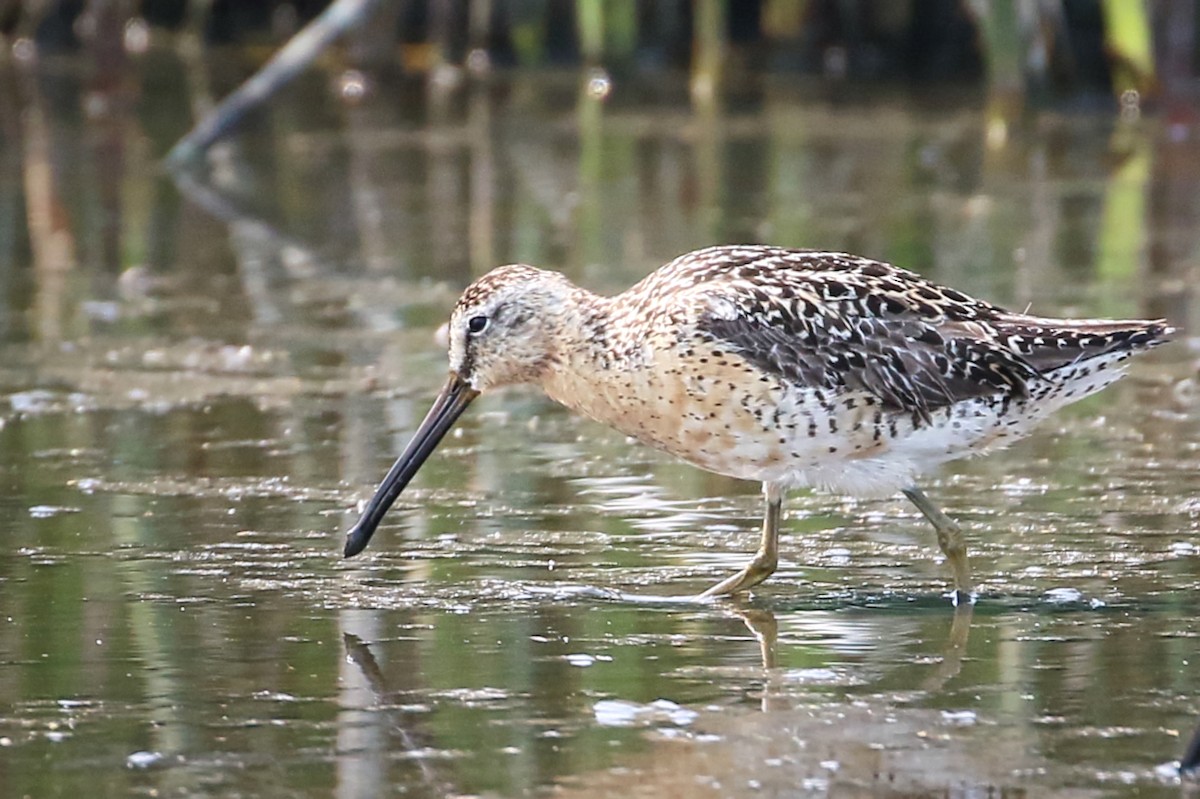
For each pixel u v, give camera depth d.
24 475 13.03
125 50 29.47
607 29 30.84
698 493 12.62
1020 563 11.05
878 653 9.59
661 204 22.33
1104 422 14.11
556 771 8.18
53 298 18.61
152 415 14.65
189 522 11.96
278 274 19.58
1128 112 27.44
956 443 10.74
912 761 8.23
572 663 9.48
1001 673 9.27
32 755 8.40
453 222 21.70
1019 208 21.75
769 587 10.73
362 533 11.17
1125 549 11.23
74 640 9.84
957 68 30.83
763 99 29.50
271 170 24.97
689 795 7.93
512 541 11.58
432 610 10.32
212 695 9.07
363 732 8.62
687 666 9.43
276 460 13.43
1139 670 9.28
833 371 10.59
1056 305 17.22
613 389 11.13
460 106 29.34
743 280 10.90
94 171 24.75
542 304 11.39
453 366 11.61
